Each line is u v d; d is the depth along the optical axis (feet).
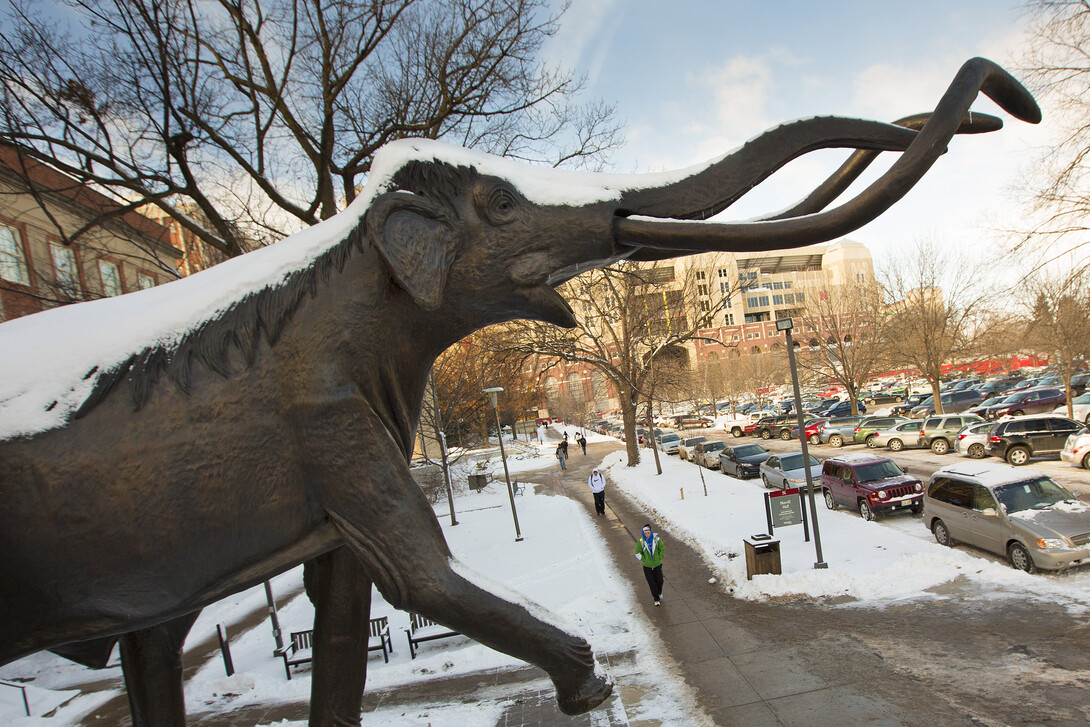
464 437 99.09
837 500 52.29
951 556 34.45
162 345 5.80
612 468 106.83
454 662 30.22
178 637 7.00
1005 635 25.41
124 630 5.70
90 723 29.71
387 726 24.27
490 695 26.30
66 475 5.29
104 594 5.43
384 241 6.34
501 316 7.26
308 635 34.17
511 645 6.10
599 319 102.89
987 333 106.11
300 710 27.94
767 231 6.56
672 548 48.06
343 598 7.05
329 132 41.96
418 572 5.93
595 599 36.52
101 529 5.33
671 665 27.22
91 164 38.68
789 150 7.54
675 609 33.96
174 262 68.08
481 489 97.25
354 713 7.18
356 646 7.14
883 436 88.22
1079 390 99.45
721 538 46.47
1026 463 62.64
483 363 87.25
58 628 5.48
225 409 5.78
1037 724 19.30
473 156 7.15
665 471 91.04
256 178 42.63
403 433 6.97
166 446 5.54
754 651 27.32
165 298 6.19
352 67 40.81
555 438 204.33
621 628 32.35
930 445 80.74
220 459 5.69
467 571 6.23
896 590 31.76
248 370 5.93
